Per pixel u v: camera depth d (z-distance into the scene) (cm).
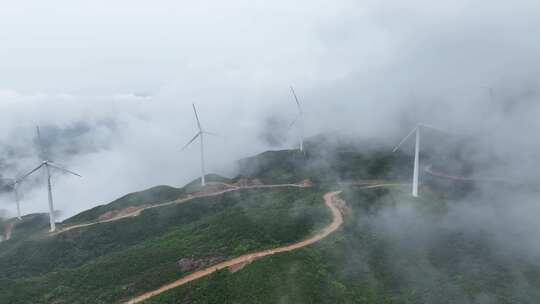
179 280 12219
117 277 13512
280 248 12988
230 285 11131
